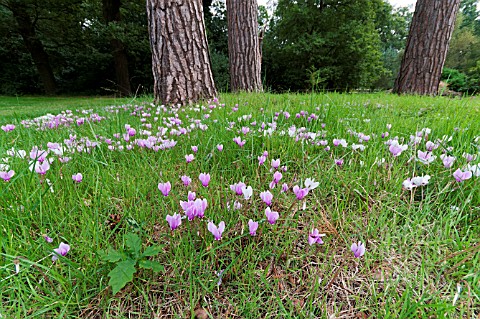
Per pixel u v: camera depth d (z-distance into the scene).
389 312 0.85
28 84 21.08
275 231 1.23
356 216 1.37
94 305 0.97
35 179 1.51
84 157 1.83
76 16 18.44
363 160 1.75
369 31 20.06
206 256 1.16
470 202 1.31
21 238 1.14
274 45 21.88
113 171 1.73
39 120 3.32
